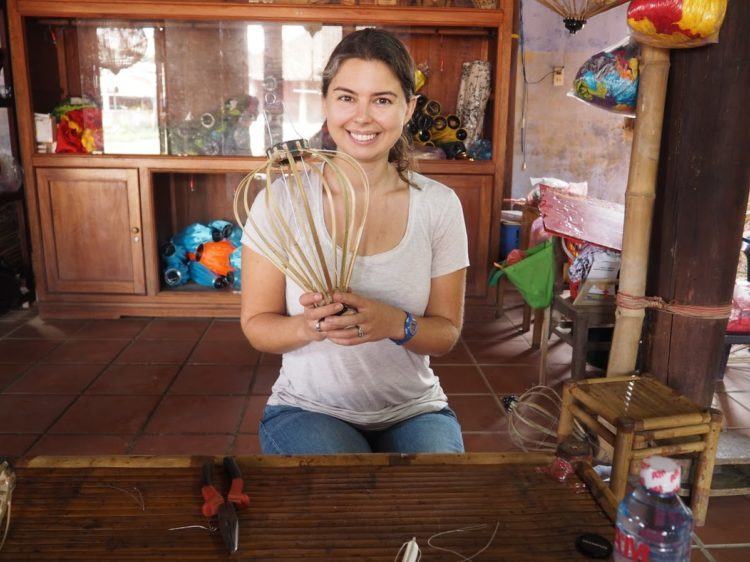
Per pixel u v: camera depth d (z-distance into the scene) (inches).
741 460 85.8
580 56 205.5
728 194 77.0
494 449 96.6
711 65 74.1
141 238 146.8
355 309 43.9
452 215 53.7
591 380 81.2
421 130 149.4
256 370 122.9
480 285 151.7
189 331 142.7
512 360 130.6
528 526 34.7
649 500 29.9
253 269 51.8
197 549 32.4
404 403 54.4
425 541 33.3
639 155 80.3
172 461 39.5
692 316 80.8
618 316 85.4
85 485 37.4
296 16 137.3
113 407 107.2
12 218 154.6
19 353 129.3
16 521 34.3
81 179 143.6
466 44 151.5
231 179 160.4
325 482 38.0
